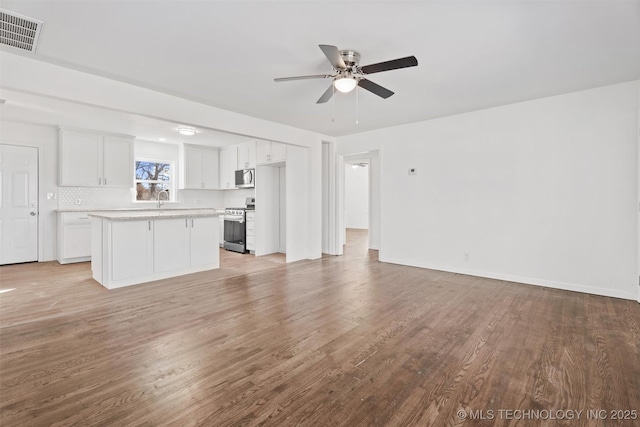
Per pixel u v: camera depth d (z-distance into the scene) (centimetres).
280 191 645
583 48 248
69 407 159
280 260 555
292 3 192
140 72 293
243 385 180
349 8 197
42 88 271
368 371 195
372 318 279
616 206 333
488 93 354
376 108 407
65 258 510
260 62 273
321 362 205
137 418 152
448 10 199
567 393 172
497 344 230
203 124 388
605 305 311
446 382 183
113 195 598
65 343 230
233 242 666
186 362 204
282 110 414
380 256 539
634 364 201
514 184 395
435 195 467
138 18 207
